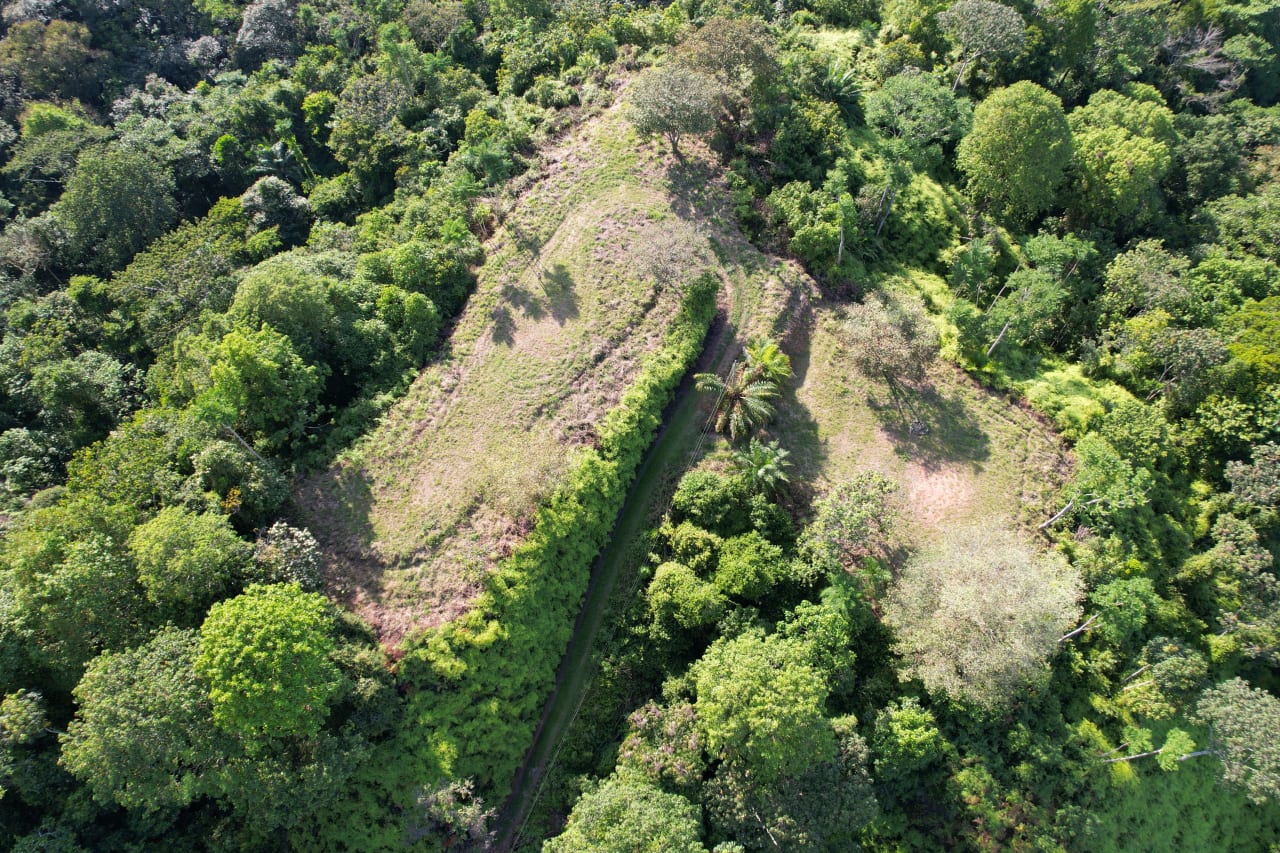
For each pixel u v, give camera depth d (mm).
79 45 103688
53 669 43656
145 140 90125
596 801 40656
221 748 39125
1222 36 108000
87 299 71750
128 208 80062
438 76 85250
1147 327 61656
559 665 50594
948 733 46281
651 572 52469
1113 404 59656
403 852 42531
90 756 37500
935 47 87875
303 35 108938
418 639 46375
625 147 72312
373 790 43312
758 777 42250
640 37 85062
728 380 58469
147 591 43219
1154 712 46594
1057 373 62375
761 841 41656
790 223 65000
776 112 72375
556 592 50094
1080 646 50062
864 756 42656
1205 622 51938
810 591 50344
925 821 44750
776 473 52938
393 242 67375
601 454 54344
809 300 64062
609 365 58344
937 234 72438
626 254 64375
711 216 67188
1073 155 72062
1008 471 56719
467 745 44969
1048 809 44406
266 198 79812
